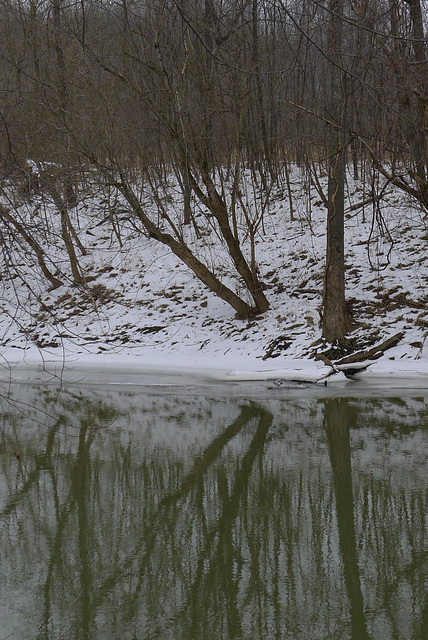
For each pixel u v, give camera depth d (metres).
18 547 8.48
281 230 26.20
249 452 11.70
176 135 18.61
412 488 9.75
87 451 12.12
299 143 24.98
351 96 16.70
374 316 19.36
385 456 11.13
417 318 18.66
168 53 17.98
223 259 24.92
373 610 6.78
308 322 19.81
